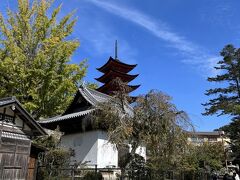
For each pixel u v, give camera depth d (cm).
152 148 1445
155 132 1404
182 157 1533
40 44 2456
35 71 2209
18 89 2300
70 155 2045
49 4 2519
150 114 1414
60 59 2386
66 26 2562
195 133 1448
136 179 1578
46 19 2478
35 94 2234
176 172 1825
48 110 2397
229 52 3659
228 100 3616
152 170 1627
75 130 2236
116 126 1416
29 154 1409
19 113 1358
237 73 3566
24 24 2447
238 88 3578
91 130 2100
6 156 1281
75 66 2445
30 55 2405
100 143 2027
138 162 1639
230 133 3441
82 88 2330
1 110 1296
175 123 1395
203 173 2423
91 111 1675
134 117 1436
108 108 1451
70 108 2375
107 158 2011
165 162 1509
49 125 2338
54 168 1681
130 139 1490
